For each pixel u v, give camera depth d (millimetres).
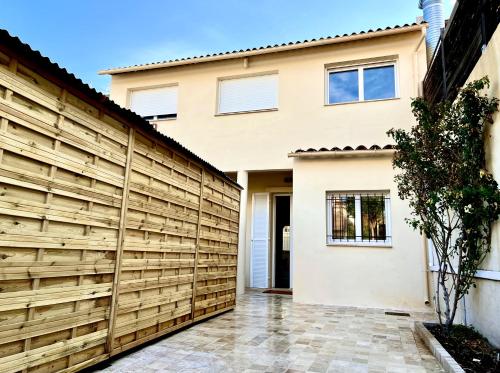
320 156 8922
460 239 4906
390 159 8523
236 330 5641
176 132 11305
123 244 4105
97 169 3727
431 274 7770
